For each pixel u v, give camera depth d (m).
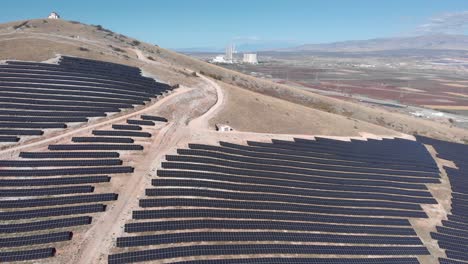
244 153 61.00
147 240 36.59
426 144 90.19
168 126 65.19
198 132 65.19
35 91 63.31
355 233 48.50
